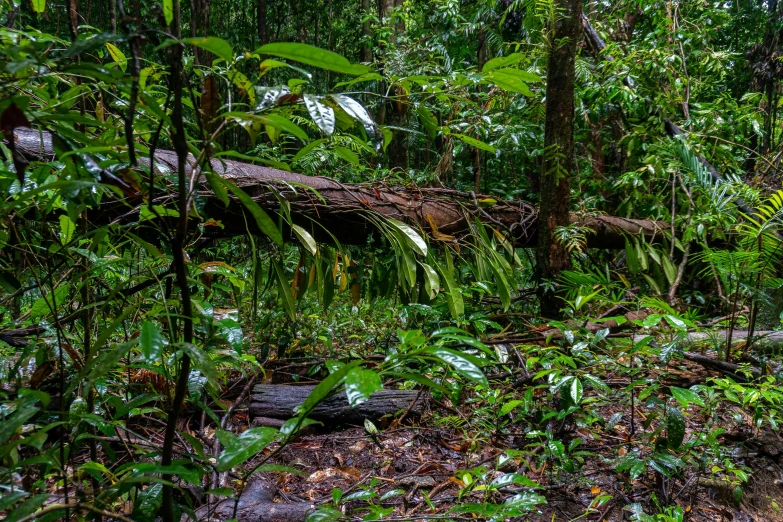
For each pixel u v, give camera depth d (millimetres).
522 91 1177
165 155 2453
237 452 920
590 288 3684
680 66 6121
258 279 2900
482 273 3752
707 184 4488
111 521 1305
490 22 8148
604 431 2654
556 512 2090
